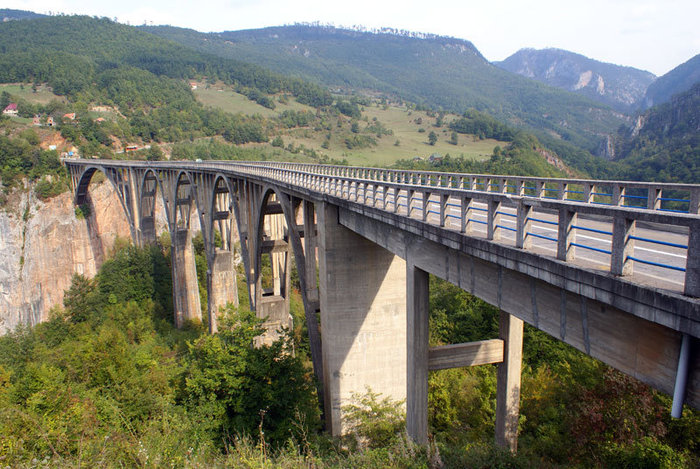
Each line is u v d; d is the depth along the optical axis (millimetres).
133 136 131750
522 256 9633
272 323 35094
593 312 8320
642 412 17609
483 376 25984
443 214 12852
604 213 7605
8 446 12594
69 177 87250
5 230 78688
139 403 19781
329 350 24359
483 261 11727
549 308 9492
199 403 20562
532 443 18969
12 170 81438
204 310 62688
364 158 155250
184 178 51656
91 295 64812
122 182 68250
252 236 35000
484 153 166625
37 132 106125
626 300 7129
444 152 168500
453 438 20641
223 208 54188
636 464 15602
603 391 18438
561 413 20391
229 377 20375
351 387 24719
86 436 14602
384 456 13828
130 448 12805
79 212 86375
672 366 6840
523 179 18031
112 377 21969
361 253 23703
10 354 51938
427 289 15547
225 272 45688
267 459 13039
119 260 70500
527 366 26297
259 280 34406
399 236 16422
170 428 16312
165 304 66062
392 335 24828
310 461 14141
